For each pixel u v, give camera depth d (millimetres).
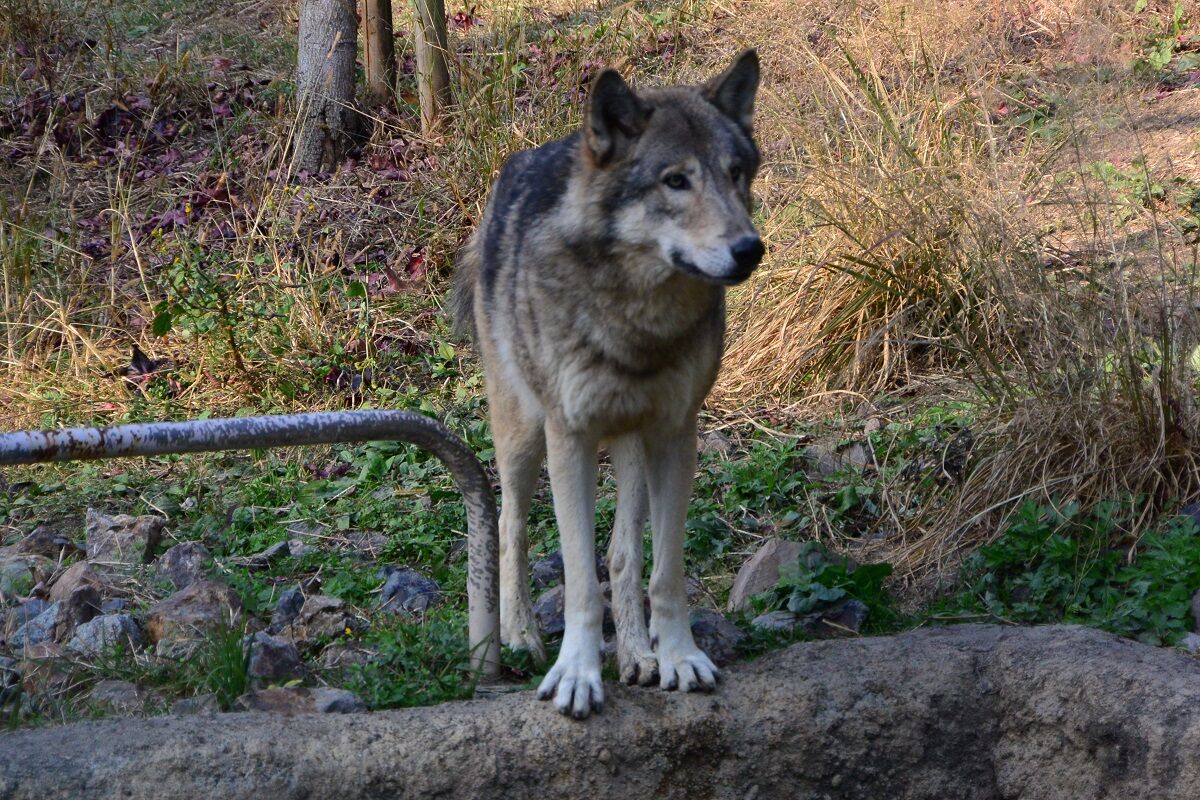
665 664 4020
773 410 7043
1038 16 9547
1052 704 3920
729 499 6055
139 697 4211
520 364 4145
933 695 4004
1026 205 6844
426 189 9414
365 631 4895
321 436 3840
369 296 8555
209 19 13453
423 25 9953
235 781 3469
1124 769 3721
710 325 4086
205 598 4965
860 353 6758
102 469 6883
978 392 6125
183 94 11266
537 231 4008
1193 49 10297
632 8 12453
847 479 6125
